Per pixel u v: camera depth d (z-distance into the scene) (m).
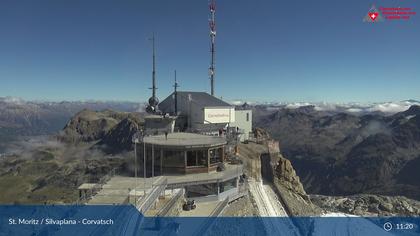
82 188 41.06
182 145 49.12
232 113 84.12
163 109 87.25
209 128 76.56
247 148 84.75
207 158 51.00
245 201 55.00
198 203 46.78
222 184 50.09
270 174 79.44
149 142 51.47
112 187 42.06
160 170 50.91
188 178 47.56
